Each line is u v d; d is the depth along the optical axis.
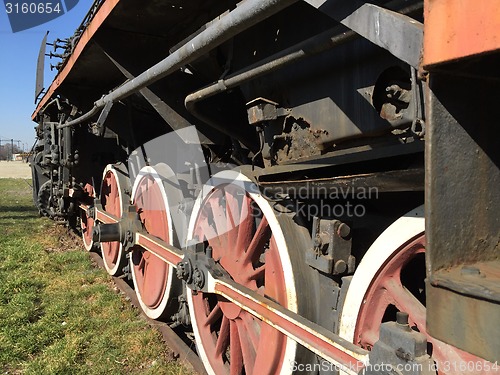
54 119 7.50
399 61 1.37
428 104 0.85
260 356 2.22
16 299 4.61
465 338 0.81
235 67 2.24
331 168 1.78
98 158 6.35
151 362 3.35
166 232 3.49
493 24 0.72
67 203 7.15
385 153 1.41
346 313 1.73
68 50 4.69
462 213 0.89
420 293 1.90
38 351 3.66
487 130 0.92
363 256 1.90
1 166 47.66
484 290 0.76
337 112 1.65
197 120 2.97
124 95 2.95
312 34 1.75
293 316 1.80
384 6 1.28
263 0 1.26
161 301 3.66
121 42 3.17
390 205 1.89
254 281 2.46
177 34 3.18
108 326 4.01
